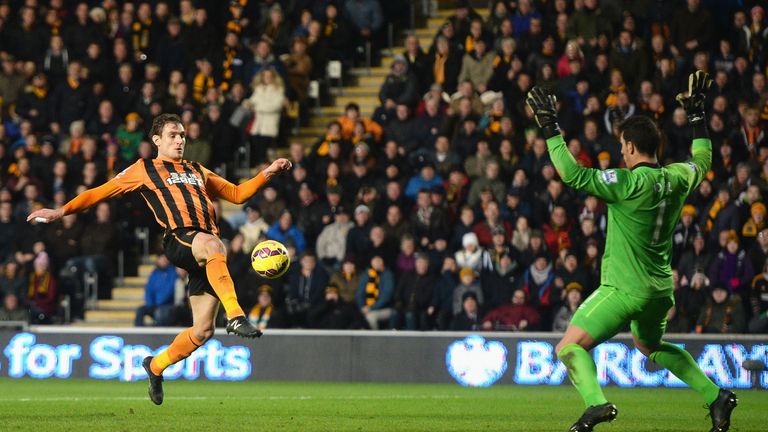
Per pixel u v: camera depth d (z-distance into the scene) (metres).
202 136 44.28
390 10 50.94
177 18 49.59
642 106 41.50
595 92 43.06
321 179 42.53
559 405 25.00
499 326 35.78
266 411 22.38
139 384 32.88
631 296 15.91
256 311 37.16
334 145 42.31
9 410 22.05
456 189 40.22
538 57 43.78
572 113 41.78
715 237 36.69
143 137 44.53
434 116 43.22
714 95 42.12
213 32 48.34
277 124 45.28
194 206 18.22
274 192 41.62
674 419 21.28
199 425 18.89
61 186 43.09
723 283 36.03
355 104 44.00
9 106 47.31
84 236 41.81
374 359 35.00
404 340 34.91
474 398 27.38
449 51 45.59
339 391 30.19
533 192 39.38
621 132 16.69
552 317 36.12
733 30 46.62
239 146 45.12
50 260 40.47
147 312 39.12
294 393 29.06
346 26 49.16
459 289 36.75
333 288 37.25
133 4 51.50
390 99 44.53
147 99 45.41
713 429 16.61
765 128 40.62
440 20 52.22
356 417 21.00
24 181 43.25
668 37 44.94
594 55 43.66
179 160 18.83
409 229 39.38
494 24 46.31
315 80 48.59
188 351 18.70
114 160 43.44
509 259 37.09
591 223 37.34
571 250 36.56
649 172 16.03
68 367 35.75
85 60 47.44
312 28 47.91
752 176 38.12
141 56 48.28
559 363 33.88
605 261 16.25
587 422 15.23
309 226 40.91
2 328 36.16
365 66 50.41
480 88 43.41
